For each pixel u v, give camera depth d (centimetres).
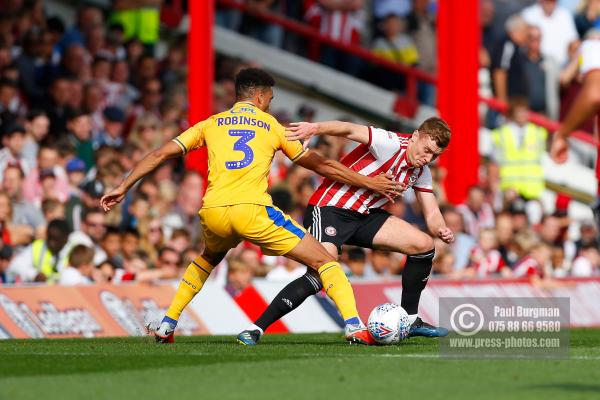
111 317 3494
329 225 2719
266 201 2545
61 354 2433
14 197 4009
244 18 6247
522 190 5600
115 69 5122
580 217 6331
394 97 6294
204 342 2817
